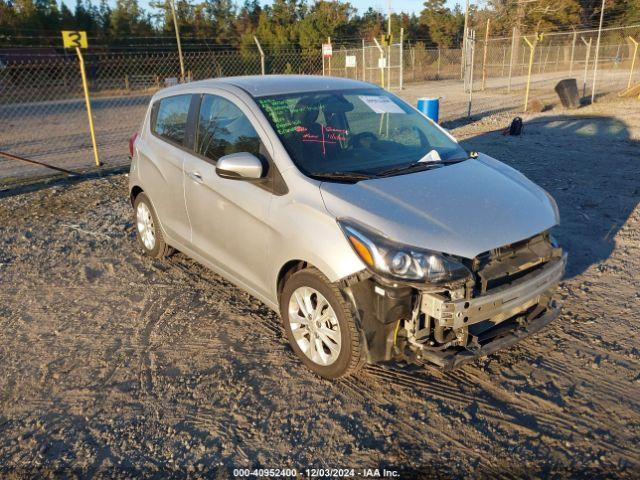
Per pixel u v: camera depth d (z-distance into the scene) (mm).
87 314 4434
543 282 3232
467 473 2699
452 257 2900
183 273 5156
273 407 3219
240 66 28312
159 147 4828
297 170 3455
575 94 16750
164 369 3635
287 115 3842
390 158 3818
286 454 2863
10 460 2889
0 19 36594
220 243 4129
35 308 4566
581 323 4012
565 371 3459
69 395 3400
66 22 39500
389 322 2947
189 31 41312
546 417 3064
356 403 3225
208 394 3359
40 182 9031
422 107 11633
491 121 14625
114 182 8930
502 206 3260
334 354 3252
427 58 38219
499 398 3232
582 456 2775
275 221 3447
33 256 5730
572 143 10820
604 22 44000
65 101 24328
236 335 4023
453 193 3305
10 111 21484
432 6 53688
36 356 3842
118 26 38938
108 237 6219
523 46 35344
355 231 2992
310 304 3371
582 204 6773
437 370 3375
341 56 28578
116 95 26938
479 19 44750
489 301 2961
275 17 45875
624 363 3516
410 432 2982
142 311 4453
